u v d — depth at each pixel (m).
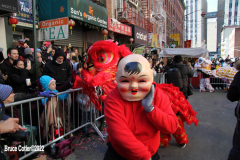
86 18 7.48
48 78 3.26
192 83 10.62
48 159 2.97
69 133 3.36
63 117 3.26
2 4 4.82
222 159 3.09
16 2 5.18
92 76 3.37
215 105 6.63
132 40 12.45
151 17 20.89
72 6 6.54
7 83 3.77
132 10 15.98
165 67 11.31
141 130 1.50
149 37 17.52
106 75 3.20
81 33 10.14
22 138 1.76
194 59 19.27
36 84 4.06
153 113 1.39
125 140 1.36
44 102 2.89
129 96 1.41
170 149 3.42
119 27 10.83
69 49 8.79
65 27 6.28
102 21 8.70
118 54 3.43
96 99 3.40
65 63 4.17
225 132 4.21
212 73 9.05
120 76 1.41
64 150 3.01
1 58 4.24
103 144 3.51
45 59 5.39
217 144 3.63
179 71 4.81
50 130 3.08
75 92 3.78
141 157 1.37
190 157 3.15
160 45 21.64
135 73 1.36
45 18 6.67
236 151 2.13
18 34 7.00
